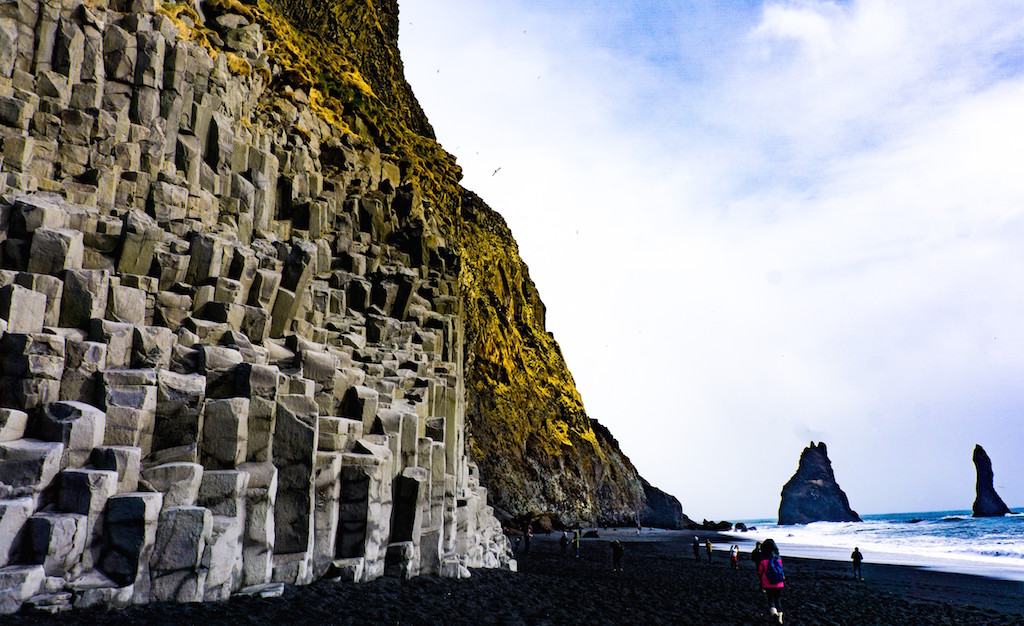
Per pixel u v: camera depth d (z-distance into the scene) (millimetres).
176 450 13062
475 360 99938
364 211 31875
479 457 89625
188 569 11656
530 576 25688
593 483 111750
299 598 13078
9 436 11406
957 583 39312
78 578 10781
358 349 23016
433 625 12797
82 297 14273
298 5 47062
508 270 123438
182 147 22594
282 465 14539
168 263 16922
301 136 30422
